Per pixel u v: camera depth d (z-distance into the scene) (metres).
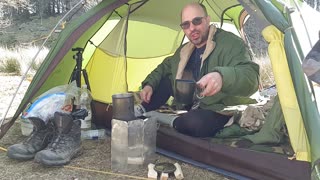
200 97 2.19
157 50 3.46
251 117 2.35
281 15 1.87
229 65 2.37
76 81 2.90
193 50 2.65
